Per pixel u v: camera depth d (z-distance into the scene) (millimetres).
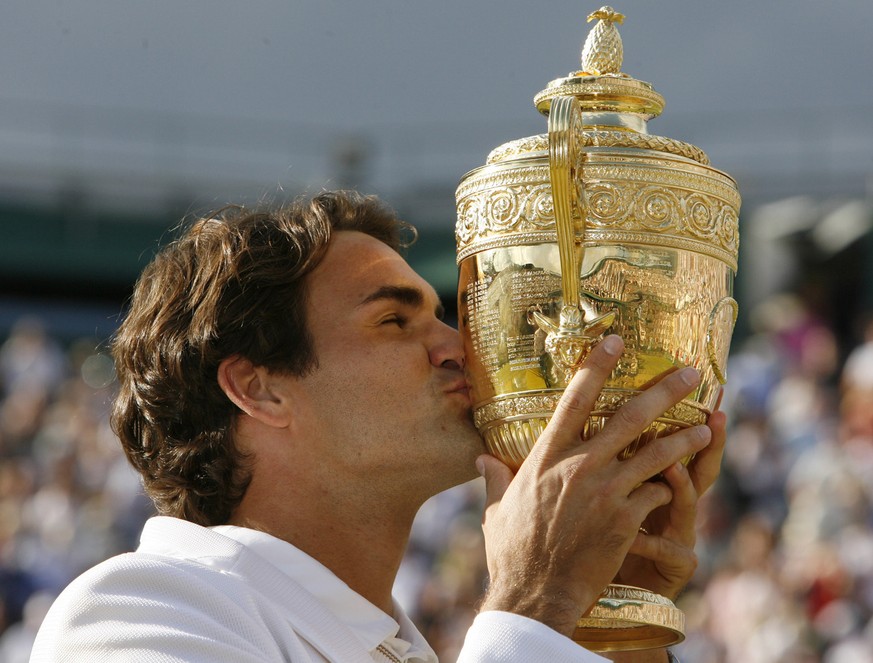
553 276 7539
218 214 9211
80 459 39344
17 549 35656
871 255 48656
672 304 7492
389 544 8383
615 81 7969
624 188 7465
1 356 46438
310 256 8391
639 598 7766
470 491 35188
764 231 50875
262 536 8023
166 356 8688
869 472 33938
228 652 7148
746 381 40500
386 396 8156
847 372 40125
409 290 8344
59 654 7316
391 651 8242
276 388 8352
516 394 7660
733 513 36500
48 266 51000
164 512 8781
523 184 7648
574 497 7348
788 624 28719
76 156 54562
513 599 7227
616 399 7523
